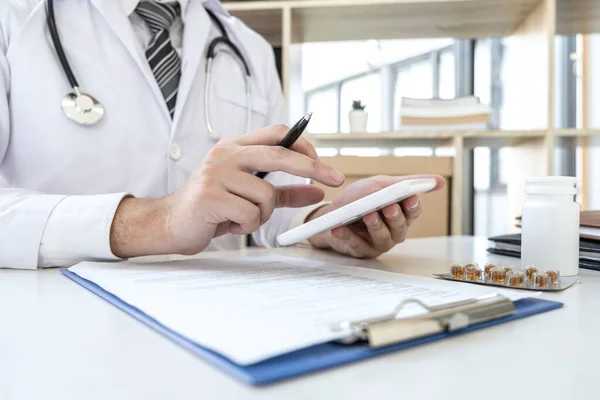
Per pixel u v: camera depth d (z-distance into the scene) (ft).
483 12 5.50
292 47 6.31
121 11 2.88
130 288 1.34
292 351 0.86
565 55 8.91
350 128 5.65
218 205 1.77
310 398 0.69
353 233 2.14
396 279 1.52
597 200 8.58
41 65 2.62
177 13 3.25
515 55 6.10
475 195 8.09
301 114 6.56
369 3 5.23
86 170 2.69
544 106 5.16
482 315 1.04
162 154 2.92
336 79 7.59
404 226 2.13
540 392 0.72
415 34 6.25
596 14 5.61
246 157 1.80
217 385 0.73
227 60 3.43
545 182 1.72
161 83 2.96
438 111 5.29
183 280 1.47
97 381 0.75
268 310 1.07
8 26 2.66
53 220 1.90
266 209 1.86
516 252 2.28
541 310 1.19
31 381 0.75
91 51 2.79
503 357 0.86
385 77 8.06
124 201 2.01
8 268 1.93
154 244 1.89
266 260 2.03
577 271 1.73
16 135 2.62
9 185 2.72
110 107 2.77
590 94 8.84
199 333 0.91
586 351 0.90
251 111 3.45
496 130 5.17
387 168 5.15
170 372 0.78
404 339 0.90
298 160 1.75
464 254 2.45
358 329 0.89
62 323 1.08
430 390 0.72
